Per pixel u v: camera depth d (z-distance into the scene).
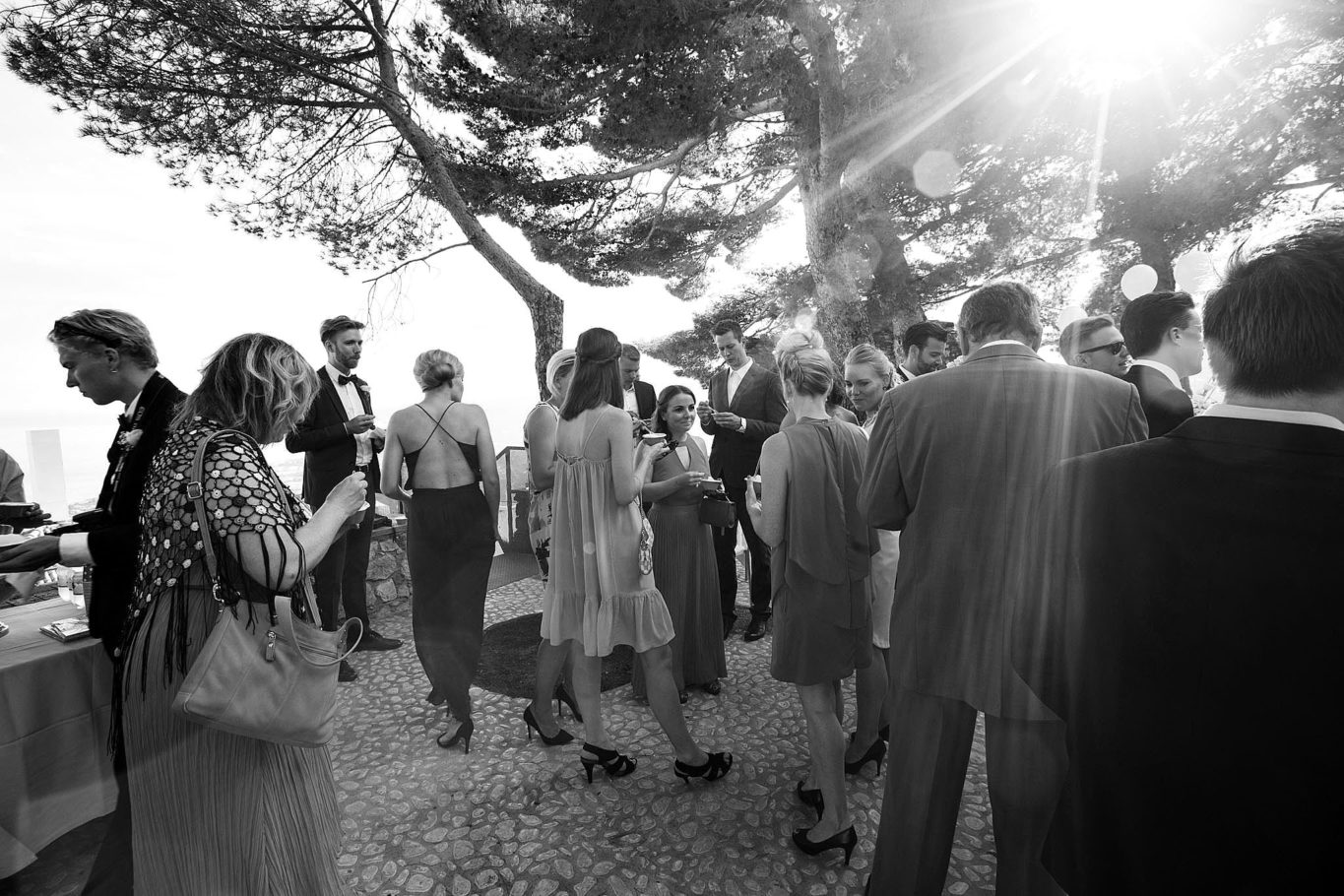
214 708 1.26
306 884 1.45
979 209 7.79
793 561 2.00
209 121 6.96
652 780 2.54
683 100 6.03
